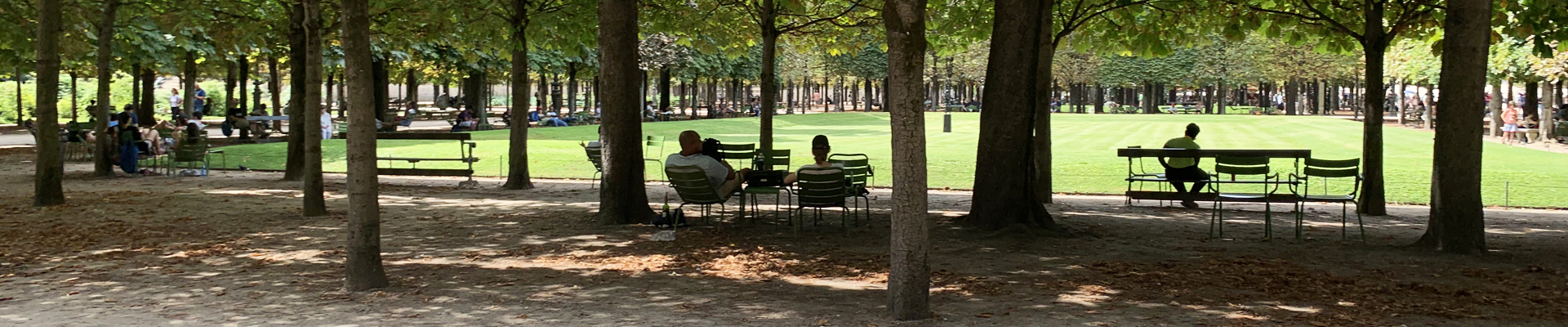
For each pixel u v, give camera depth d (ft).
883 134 141.28
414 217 45.75
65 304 26.50
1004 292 28.09
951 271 31.58
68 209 49.29
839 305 26.37
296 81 68.33
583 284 29.50
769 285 29.30
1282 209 53.67
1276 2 55.88
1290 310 25.64
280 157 89.15
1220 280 29.94
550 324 24.04
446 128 154.71
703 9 62.75
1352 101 291.99
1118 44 59.16
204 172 76.02
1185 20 57.00
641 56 173.37
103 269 32.04
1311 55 219.41
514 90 63.21
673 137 127.13
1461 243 35.55
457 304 26.45
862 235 39.93
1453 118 35.19
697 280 30.07
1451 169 35.42
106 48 69.10
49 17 51.08
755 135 139.54
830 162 41.81
